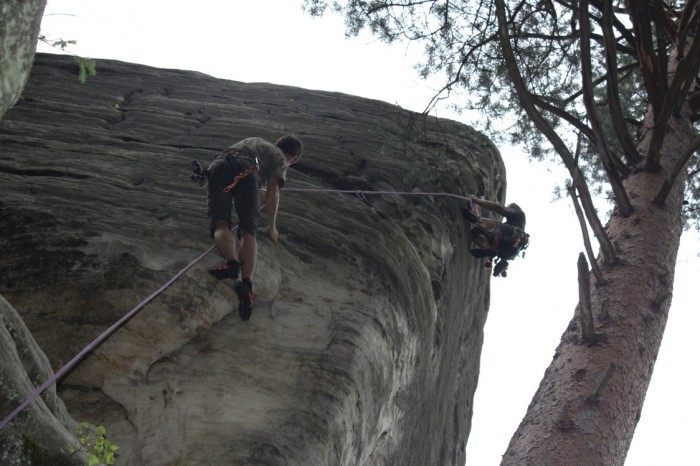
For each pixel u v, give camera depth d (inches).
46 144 278.4
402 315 245.6
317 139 351.3
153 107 363.3
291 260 235.0
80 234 209.3
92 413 178.4
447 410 354.6
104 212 227.9
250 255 201.3
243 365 195.5
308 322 215.3
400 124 335.6
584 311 215.3
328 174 317.7
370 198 312.2
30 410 132.5
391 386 234.8
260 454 171.8
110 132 312.0
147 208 236.7
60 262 200.7
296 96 434.6
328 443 183.5
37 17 124.8
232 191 210.2
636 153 278.5
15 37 122.6
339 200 283.3
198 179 210.8
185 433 176.6
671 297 242.1
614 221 261.6
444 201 339.9
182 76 439.5
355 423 201.3
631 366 213.3
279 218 251.1
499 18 231.0
